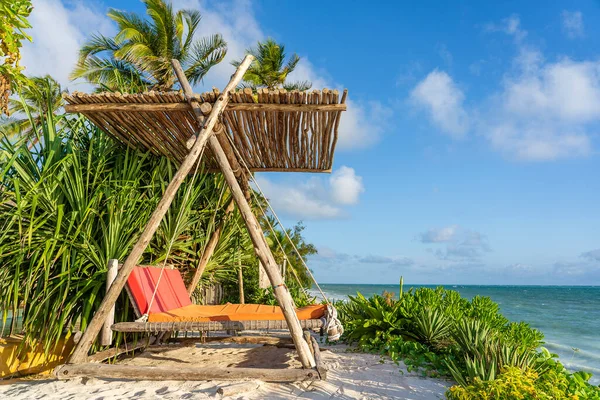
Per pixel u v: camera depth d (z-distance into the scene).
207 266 6.82
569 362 12.08
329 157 6.09
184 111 4.64
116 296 3.99
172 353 5.40
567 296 67.88
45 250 4.23
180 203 5.83
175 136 5.27
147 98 4.53
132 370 3.69
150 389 3.53
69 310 4.36
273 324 3.93
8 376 4.09
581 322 25.53
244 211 4.18
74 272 4.66
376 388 3.72
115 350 4.43
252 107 4.48
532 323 24.78
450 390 3.18
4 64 4.51
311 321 4.05
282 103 4.48
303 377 3.67
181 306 5.14
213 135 4.38
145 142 5.50
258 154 6.04
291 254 21.16
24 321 4.35
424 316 5.43
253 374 3.66
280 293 3.93
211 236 6.48
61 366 3.74
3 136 4.75
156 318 4.06
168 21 15.89
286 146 5.72
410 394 3.58
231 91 4.42
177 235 5.74
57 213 4.68
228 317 4.10
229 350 5.62
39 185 4.67
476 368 3.63
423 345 5.21
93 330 3.91
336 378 4.00
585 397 3.28
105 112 4.70
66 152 5.28
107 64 15.52
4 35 4.32
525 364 3.88
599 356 13.34
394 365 4.66
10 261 4.39
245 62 4.52
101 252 4.81
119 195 5.06
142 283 4.32
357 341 6.11
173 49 16.34
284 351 5.48
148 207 5.49
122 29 15.71
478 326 4.73
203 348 5.76
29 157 4.76
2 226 4.56
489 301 7.52
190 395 3.34
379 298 6.43
